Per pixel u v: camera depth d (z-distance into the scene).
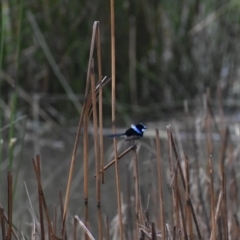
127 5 13.66
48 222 5.27
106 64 13.71
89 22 13.66
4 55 13.20
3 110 12.78
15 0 13.08
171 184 5.39
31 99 13.27
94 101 5.02
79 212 8.84
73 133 12.99
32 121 13.17
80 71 13.71
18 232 6.78
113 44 5.16
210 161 5.57
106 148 11.63
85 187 5.20
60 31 13.62
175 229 5.43
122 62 13.84
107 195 9.45
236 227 6.61
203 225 6.75
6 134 12.35
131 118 13.64
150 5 14.04
